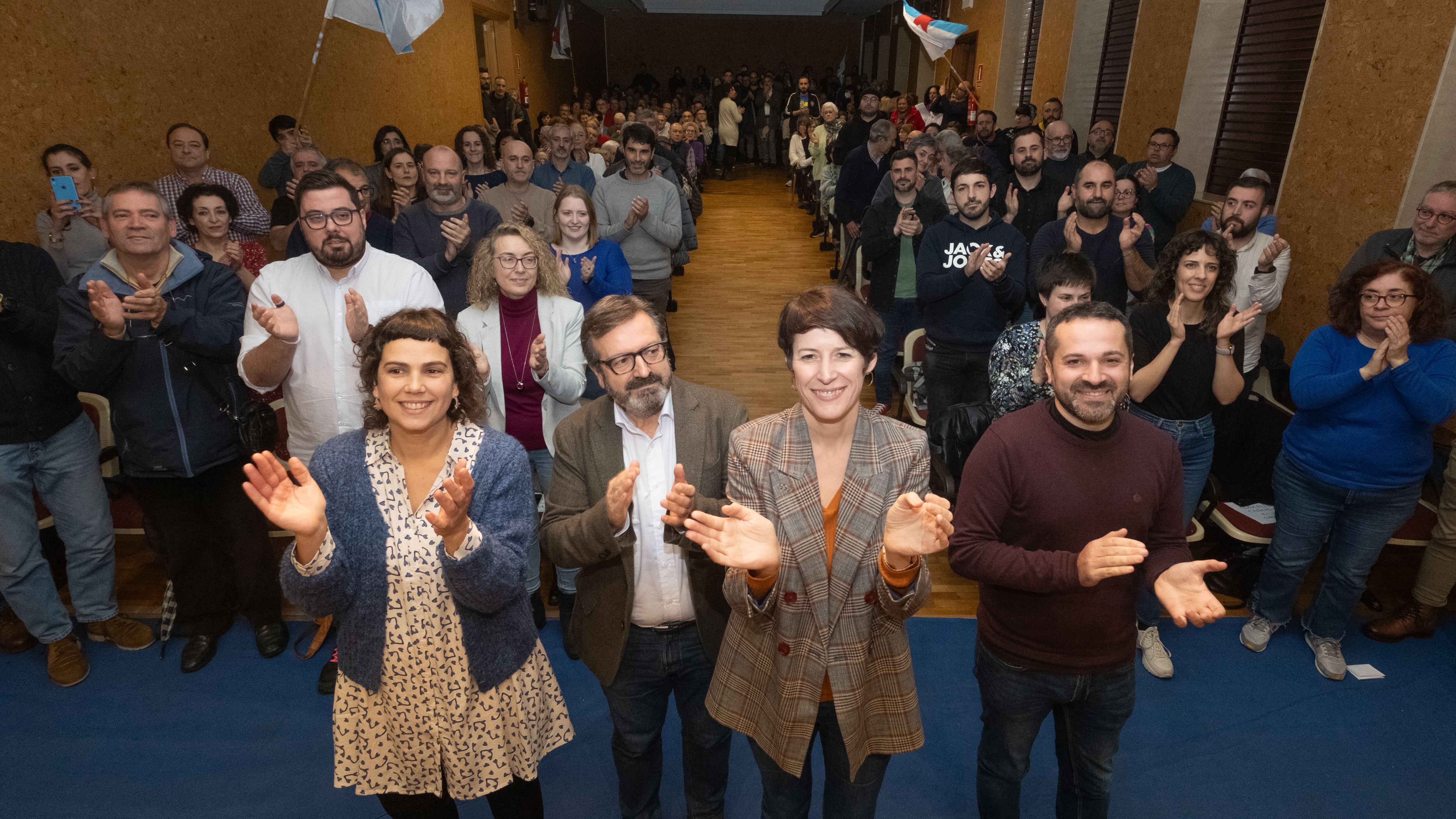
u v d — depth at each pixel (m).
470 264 3.84
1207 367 2.70
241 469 2.92
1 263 2.64
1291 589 2.99
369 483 1.65
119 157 4.66
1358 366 2.69
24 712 2.72
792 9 21.97
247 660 3.00
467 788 1.75
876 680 1.68
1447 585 3.05
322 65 7.36
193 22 5.41
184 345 2.65
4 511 2.71
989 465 1.76
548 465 3.03
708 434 1.84
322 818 2.32
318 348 2.65
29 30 3.99
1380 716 2.75
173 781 2.45
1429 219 3.23
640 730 1.97
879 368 4.96
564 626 3.02
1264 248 3.56
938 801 2.41
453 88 11.02
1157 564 1.74
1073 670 1.77
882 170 6.29
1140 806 2.38
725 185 15.19
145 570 3.57
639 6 20.72
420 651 1.66
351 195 2.56
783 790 1.75
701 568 1.77
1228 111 5.98
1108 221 4.00
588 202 3.82
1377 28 4.29
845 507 1.54
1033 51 10.82
